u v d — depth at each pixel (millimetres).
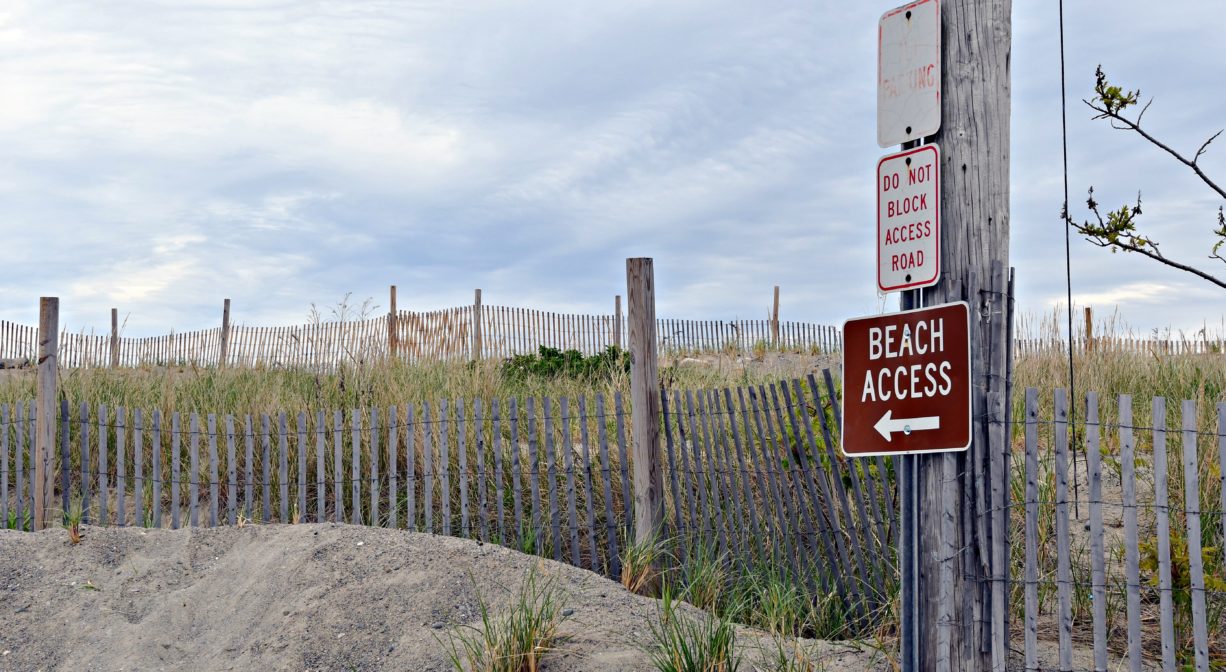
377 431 7055
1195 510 3934
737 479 6426
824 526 5836
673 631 4688
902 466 3691
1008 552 3729
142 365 12227
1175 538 4902
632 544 6266
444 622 5039
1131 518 3920
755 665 4449
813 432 5926
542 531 6629
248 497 7316
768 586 5727
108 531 6531
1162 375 8352
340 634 5039
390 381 9031
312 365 12148
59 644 5285
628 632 4844
